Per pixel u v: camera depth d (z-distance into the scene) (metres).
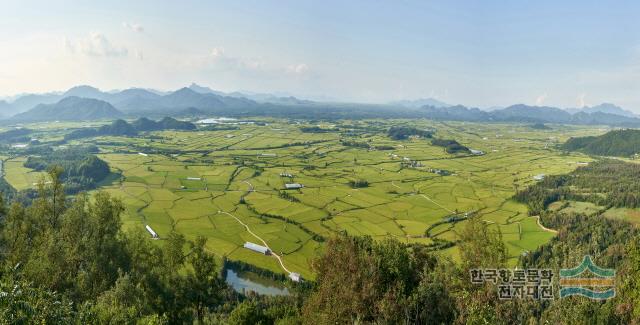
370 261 51.84
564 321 44.72
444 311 46.06
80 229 65.31
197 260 68.75
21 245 62.09
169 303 63.31
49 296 40.19
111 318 43.31
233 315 65.88
